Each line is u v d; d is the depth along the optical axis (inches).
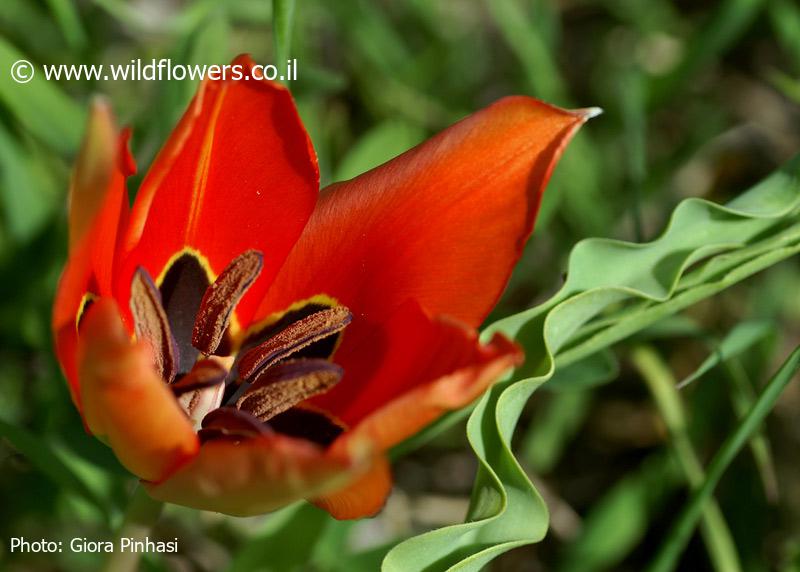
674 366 22.8
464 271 17.0
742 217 18.2
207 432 16.9
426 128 23.7
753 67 26.1
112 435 16.1
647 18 26.3
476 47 26.0
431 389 15.7
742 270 18.1
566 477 22.2
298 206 17.2
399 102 23.4
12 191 20.5
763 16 25.8
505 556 21.5
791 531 21.6
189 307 17.3
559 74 25.8
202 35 19.8
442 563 17.4
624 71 23.3
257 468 15.8
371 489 16.0
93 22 23.0
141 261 17.0
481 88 25.8
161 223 17.1
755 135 25.0
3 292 20.5
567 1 27.4
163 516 20.2
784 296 22.4
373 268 17.2
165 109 19.7
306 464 15.6
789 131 25.3
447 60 24.6
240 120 16.9
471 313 17.0
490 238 17.0
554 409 21.5
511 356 15.8
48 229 20.6
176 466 16.2
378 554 19.1
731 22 22.3
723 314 23.2
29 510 20.0
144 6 23.8
